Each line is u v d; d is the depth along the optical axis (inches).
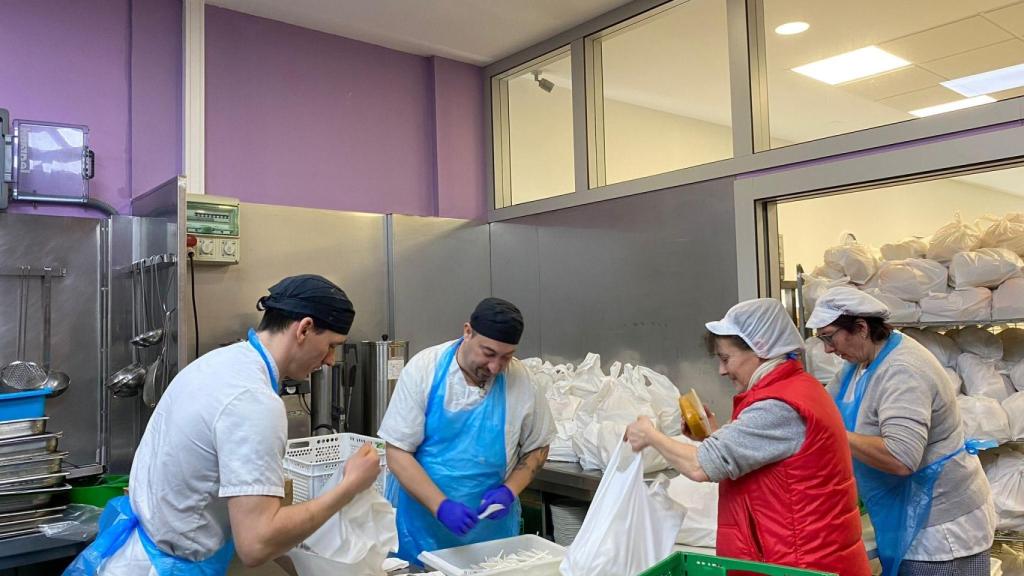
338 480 60.0
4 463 85.4
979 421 93.1
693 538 79.7
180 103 120.0
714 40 135.3
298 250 125.7
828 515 58.5
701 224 115.4
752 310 63.7
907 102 130.6
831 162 100.1
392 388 126.4
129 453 108.1
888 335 79.4
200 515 54.6
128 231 111.0
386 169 144.6
